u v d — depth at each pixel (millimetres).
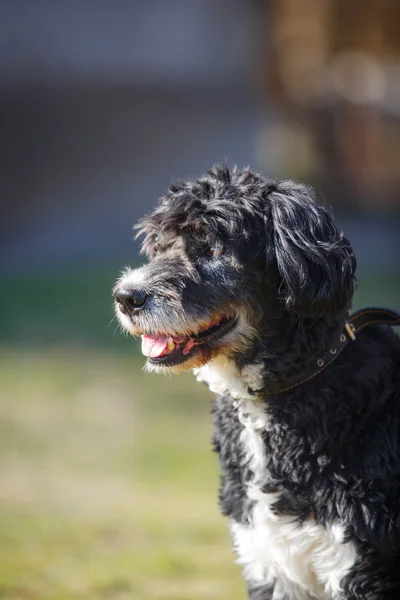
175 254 5688
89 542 8281
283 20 25109
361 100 24453
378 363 5180
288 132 26828
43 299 19828
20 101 27844
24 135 27750
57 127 28141
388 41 24938
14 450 11875
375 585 4918
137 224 6223
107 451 11875
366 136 24500
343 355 5211
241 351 5320
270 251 5430
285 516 5027
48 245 24234
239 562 5391
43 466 11352
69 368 15945
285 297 5348
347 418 5031
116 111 28688
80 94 28438
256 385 5215
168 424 13141
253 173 5836
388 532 4875
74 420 13242
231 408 5395
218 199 5582
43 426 12898
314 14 24797
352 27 24797
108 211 26203
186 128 29094
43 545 8258
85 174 28125
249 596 5387
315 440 5008
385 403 5090
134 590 7074
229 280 5422
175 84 29094
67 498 10016
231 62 28844
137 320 5527
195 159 28328
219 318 5441
